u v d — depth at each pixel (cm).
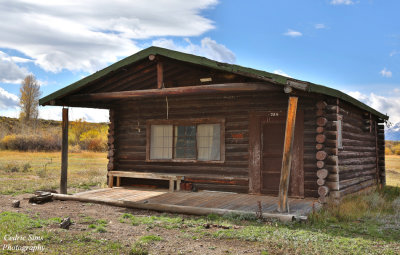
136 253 561
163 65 1106
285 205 845
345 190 1111
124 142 1384
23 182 1504
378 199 1102
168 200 1027
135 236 677
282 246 608
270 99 1134
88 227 738
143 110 1347
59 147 4131
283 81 838
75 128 5069
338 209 903
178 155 1281
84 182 1527
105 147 4334
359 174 1298
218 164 1208
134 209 970
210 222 793
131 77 1166
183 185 1227
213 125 1226
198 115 1247
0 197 1141
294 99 855
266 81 896
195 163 1247
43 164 2425
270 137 1134
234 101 1190
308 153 1063
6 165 2186
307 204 955
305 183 1062
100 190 1238
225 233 690
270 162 1127
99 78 1076
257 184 1134
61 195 1096
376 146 1576
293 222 785
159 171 1309
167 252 579
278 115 1119
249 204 962
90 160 2945
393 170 2544
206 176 1216
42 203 1044
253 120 1153
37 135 4269
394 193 1412
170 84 1183
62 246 587
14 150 3962
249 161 1151
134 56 1023
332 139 1016
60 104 1160
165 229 738
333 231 731
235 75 1024
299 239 652
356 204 1002
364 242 648
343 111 1153
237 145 1182
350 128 1231
